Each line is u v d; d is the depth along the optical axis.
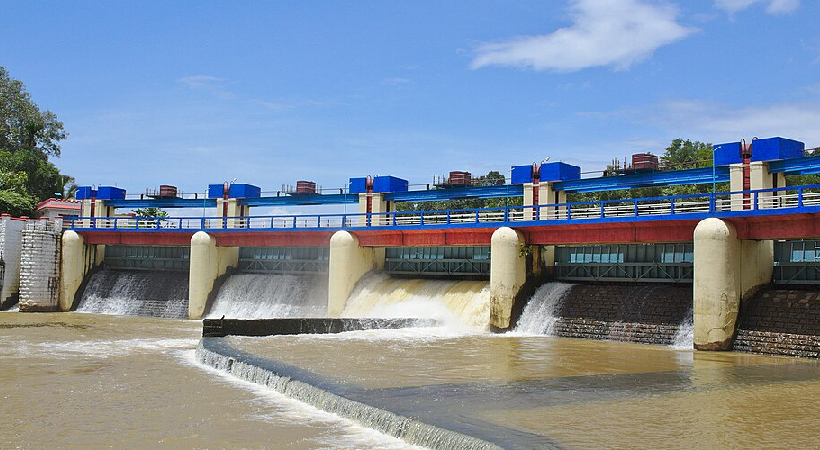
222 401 25.59
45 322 56.53
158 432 21.44
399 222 63.88
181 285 66.88
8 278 68.94
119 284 69.88
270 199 69.44
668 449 17.88
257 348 36.09
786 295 38.81
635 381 27.77
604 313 44.59
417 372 29.56
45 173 103.25
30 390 27.53
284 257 65.81
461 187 60.16
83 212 76.94
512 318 48.00
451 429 19.27
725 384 27.19
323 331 43.94
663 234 44.25
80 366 33.28
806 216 37.75
